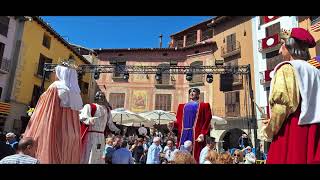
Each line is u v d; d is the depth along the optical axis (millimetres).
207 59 32188
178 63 34031
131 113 21844
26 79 26797
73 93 3885
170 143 11469
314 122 1875
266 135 2053
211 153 5348
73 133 3834
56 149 3576
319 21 22875
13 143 9367
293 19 25188
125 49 35344
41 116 3660
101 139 4812
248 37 29078
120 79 34812
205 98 31094
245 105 27688
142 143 14367
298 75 1987
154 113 23812
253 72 27859
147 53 35000
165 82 33562
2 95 24516
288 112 1935
